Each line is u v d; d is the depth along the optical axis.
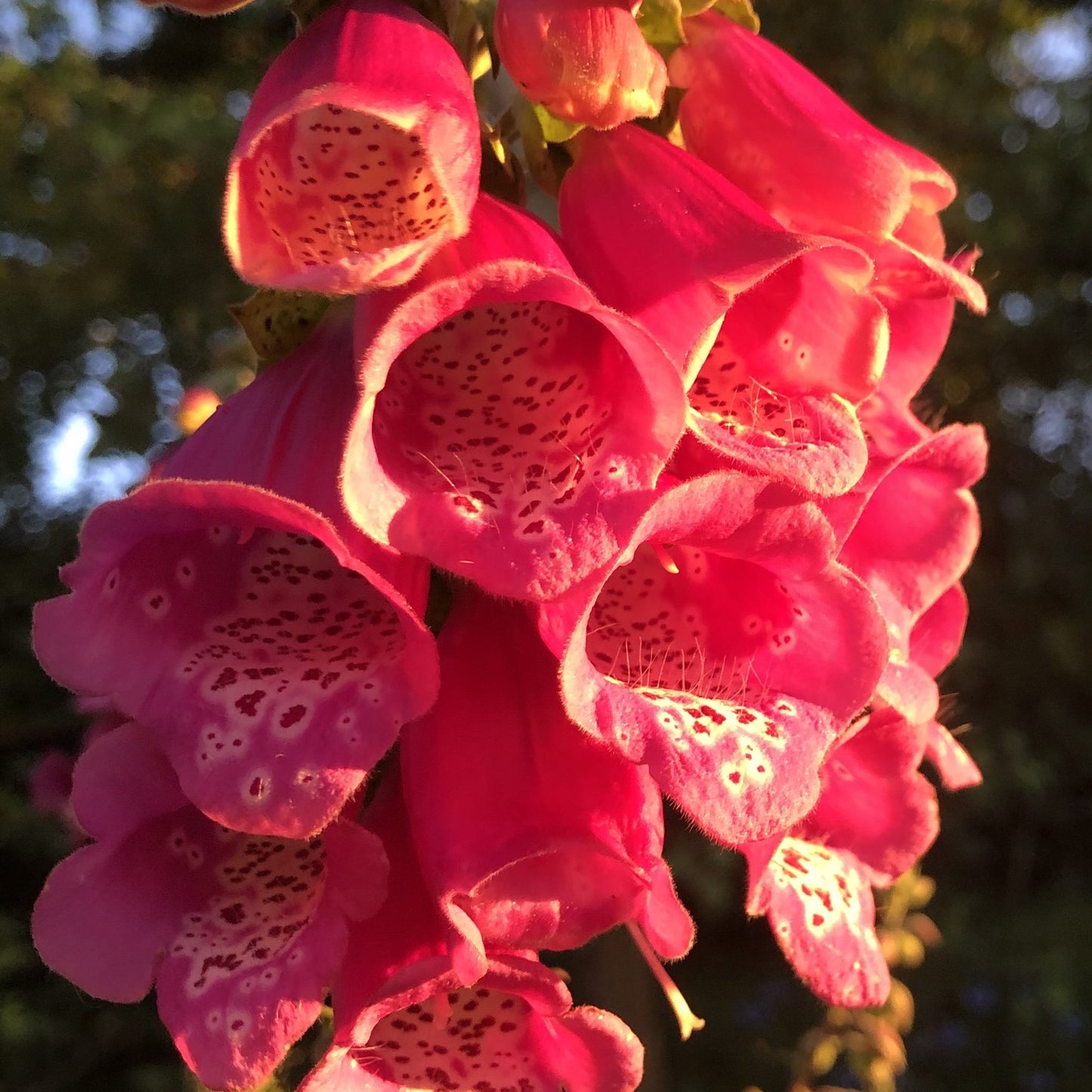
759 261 0.11
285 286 0.09
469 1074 0.12
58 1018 0.56
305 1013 0.11
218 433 0.12
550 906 0.11
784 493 0.10
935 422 0.18
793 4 0.59
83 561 0.11
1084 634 0.69
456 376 0.11
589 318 0.11
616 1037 0.11
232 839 0.13
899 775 0.14
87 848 0.12
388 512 0.10
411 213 0.11
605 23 0.11
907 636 0.14
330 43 0.10
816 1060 0.24
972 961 0.62
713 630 0.12
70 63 0.69
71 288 0.69
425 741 0.12
